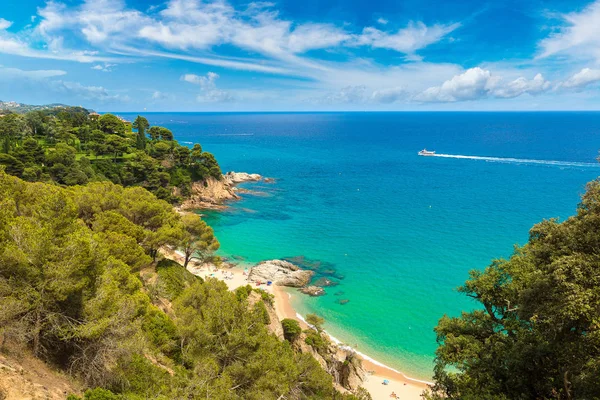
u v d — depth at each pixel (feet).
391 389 146.30
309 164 640.99
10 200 90.17
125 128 507.71
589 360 58.39
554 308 56.44
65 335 63.10
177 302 106.73
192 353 87.35
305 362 95.55
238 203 390.83
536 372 69.56
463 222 319.27
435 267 239.30
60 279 63.41
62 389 55.98
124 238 123.54
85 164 323.16
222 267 234.99
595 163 585.22
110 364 67.72
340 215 347.77
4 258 61.98
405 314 191.93
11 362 54.65
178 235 160.25
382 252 262.88
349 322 185.68
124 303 73.56
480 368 76.59
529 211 342.64
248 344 89.25
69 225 80.48
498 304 91.61
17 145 316.40
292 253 262.47
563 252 61.46
